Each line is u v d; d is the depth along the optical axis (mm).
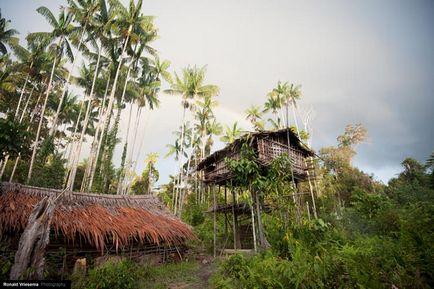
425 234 6750
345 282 5305
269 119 37312
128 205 13734
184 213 27625
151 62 29859
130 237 11312
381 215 11836
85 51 26516
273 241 9461
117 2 23781
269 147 13727
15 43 27203
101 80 30859
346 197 31094
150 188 41250
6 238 8695
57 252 9680
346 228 11891
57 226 9453
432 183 25062
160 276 9859
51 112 33531
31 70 26547
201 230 19734
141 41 26422
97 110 36062
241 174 12469
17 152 15820
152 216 13461
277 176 12094
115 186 31688
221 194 25219
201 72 33406
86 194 12641
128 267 9375
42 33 24312
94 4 24312
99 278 7574
